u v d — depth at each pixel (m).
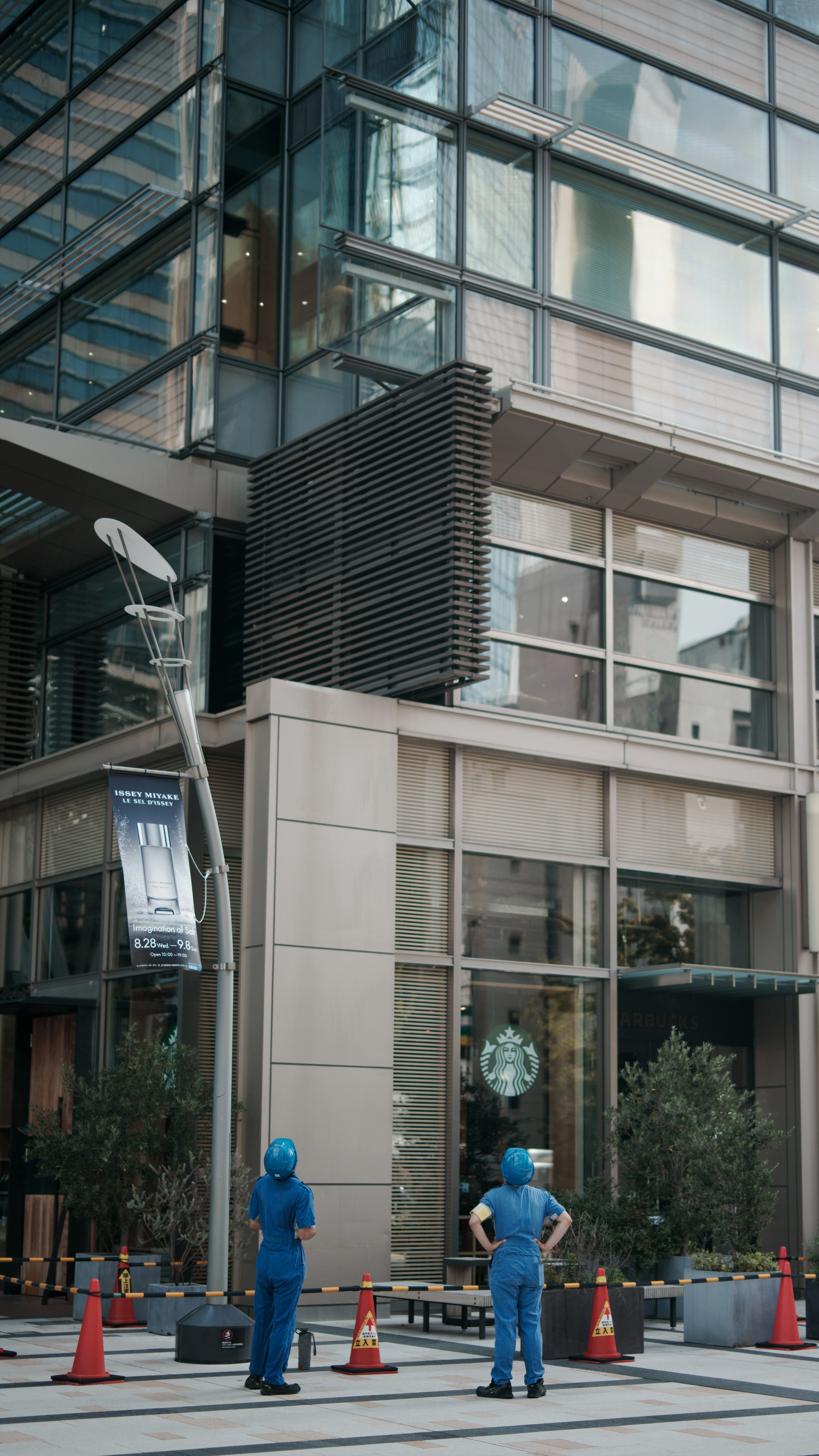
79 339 24.42
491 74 21.16
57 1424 9.98
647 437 20.41
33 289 24.77
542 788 20.30
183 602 21.00
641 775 21.12
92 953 21.02
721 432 22.48
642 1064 20.70
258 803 17.78
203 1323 13.05
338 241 19.31
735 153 23.48
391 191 19.94
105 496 20.69
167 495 20.61
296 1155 11.55
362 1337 12.69
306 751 17.94
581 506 21.16
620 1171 19.48
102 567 23.11
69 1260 17.08
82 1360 11.99
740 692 22.38
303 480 20.27
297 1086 17.09
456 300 20.27
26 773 22.91
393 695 18.97
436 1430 9.91
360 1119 17.48
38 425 24.92
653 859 21.08
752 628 22.70
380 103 20.08
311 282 21.72
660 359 22.03
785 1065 21.58
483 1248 18.42
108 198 24.22
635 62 22.64
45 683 23.98
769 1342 15.05
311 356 21.48
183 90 22.72
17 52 27.41
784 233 23.75
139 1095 16.61
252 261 21.98
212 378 21.23
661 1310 18.06
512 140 21.17
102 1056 20.25
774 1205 17.56
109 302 23.83
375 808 18.34
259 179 22.25
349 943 17.81
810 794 22.19
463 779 19.59
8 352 26.34
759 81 24.05
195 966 13.56
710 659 22.11
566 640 20.62
